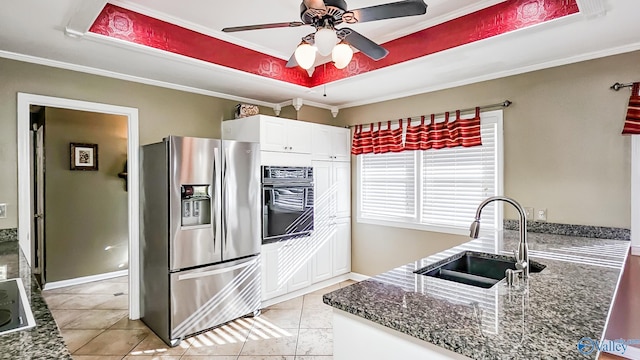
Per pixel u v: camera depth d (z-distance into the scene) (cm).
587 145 273
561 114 285
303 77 378
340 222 434
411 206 391
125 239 475
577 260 198
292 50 337
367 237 432
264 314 340
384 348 126
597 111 268
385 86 364
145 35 257
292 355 263
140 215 327
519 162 309
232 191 318
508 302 131
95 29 233
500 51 264
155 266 299
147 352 269
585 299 134
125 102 321
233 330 306
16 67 267
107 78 311
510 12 234
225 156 313
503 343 98
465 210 348
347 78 346
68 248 430
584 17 207
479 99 334
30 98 272
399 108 398
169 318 279
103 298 388
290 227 373
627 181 256
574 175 279
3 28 224
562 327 109
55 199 420
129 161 324
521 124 307
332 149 424
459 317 117
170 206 280
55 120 419
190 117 367
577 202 278
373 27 282
